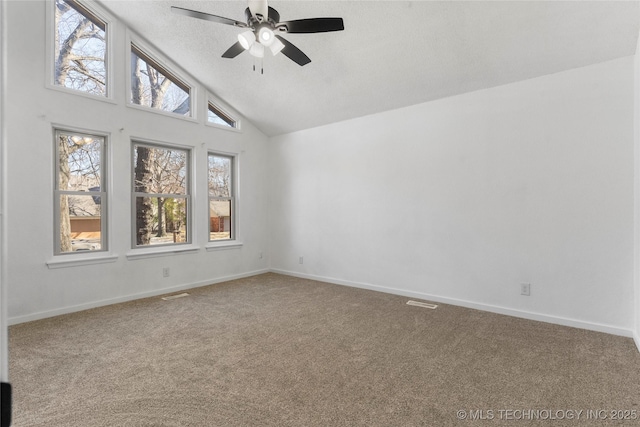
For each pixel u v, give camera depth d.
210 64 4.35
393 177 4.32
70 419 1.74
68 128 3.55
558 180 3.17
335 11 3.14
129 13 3.82
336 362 2.40
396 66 3.60
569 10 2.59
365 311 3.59
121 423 1.71
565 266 3.14
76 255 3.65
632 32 2.62
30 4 3.27
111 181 3.88
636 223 2.73
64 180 3.61
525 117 3.35
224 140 5.11
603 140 2.95
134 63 4.21
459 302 3.79
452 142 3.83
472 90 3.67
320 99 4.48
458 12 2.84
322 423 1.72
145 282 4.19
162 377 2.18
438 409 1.84
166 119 4.39
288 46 2.87
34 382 2.11
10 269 3.17
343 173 4.84
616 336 2.86
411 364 2.37
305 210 5.32
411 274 4.18
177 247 4.54
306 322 3.25
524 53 3.06
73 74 3.66
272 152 5.79
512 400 1.92
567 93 3.12
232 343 2.74
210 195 5.07
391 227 4.35
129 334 2.93
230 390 2.03
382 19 3.10
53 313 3.42
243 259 5.41
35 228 3.32
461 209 3.77
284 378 2.17
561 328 3.06
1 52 0.52
